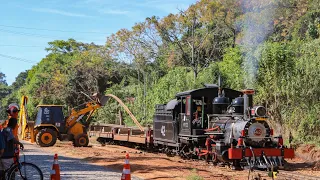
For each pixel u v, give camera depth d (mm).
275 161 16594
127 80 51844
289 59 24188
